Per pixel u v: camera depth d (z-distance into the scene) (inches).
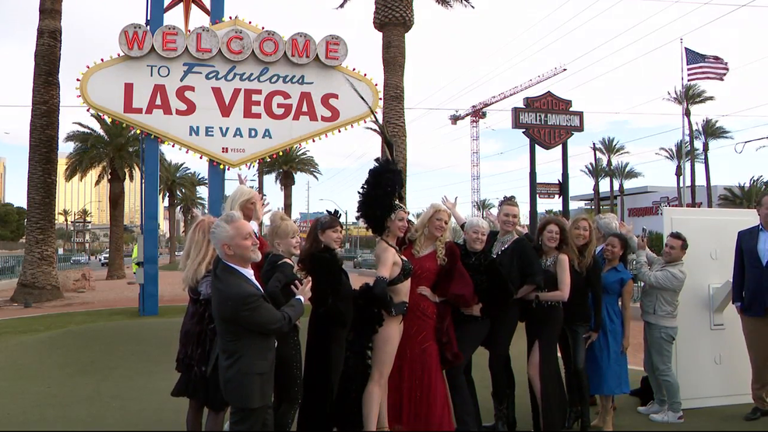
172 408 200.2
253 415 133.9
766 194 202.2
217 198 424.2
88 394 226.4
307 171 1406.3
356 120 427.5
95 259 3058.6
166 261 2746.1
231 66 419.8
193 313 156.0
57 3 689.6
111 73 410.0
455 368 167.9
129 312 536.4
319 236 164.1
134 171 1241.4
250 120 420.8
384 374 159.6
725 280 222.1
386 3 505.4
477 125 3713.1
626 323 191.8
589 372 188.1
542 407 173.2
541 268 173.2
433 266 163.0
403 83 509.7
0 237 2851.9
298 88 424.2
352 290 163.6
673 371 202.7
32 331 427.5
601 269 183.8
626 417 202.7
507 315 175.9
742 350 222.4
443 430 155.0
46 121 689.0
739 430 180.5
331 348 159.3
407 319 163.2
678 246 195.2
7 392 230.8
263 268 167.3
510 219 190.4
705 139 1765.5
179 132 414.6
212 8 462.9
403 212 161.0
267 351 135.7
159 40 411.5
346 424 158.9
